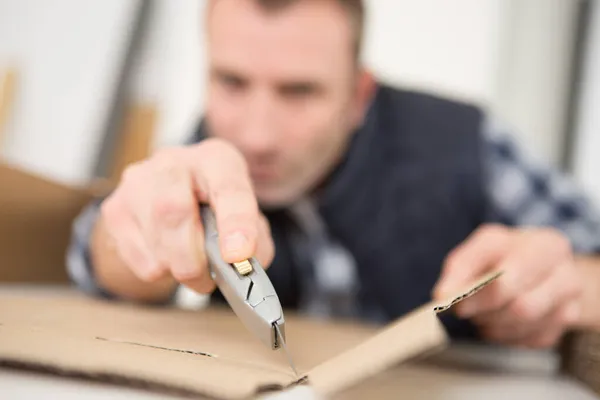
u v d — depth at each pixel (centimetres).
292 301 80
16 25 123
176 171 37
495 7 117
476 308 39
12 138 119
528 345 41
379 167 79
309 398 22
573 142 117
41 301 44
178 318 42
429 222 80
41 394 22
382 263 80
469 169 80
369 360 21
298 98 68
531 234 43
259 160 70
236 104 69
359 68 76
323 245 79
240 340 33
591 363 34
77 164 115
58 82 120
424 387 31
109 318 38
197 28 118
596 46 117
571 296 40
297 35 66
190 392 23
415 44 119
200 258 33
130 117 115
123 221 40
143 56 119
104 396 22
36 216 59
